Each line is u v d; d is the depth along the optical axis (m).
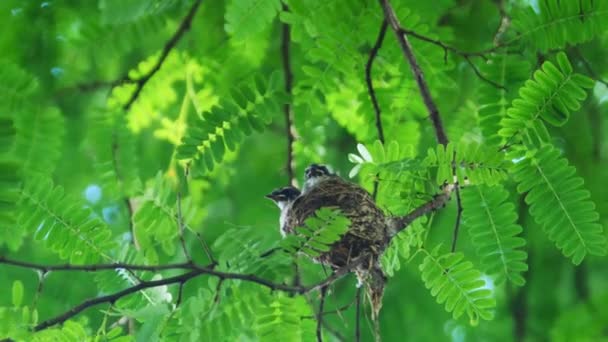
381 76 12.18
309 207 10.69
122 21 11.38
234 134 9.73
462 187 9.59
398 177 9.73
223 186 15.38
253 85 9.84
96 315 13.76
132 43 12.84
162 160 14.01
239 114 9.74
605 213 13.50
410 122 11.91
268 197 12.87
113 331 8.79
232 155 13.85
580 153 14.34
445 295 9.45
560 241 9.24
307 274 12.76
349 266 9.20
